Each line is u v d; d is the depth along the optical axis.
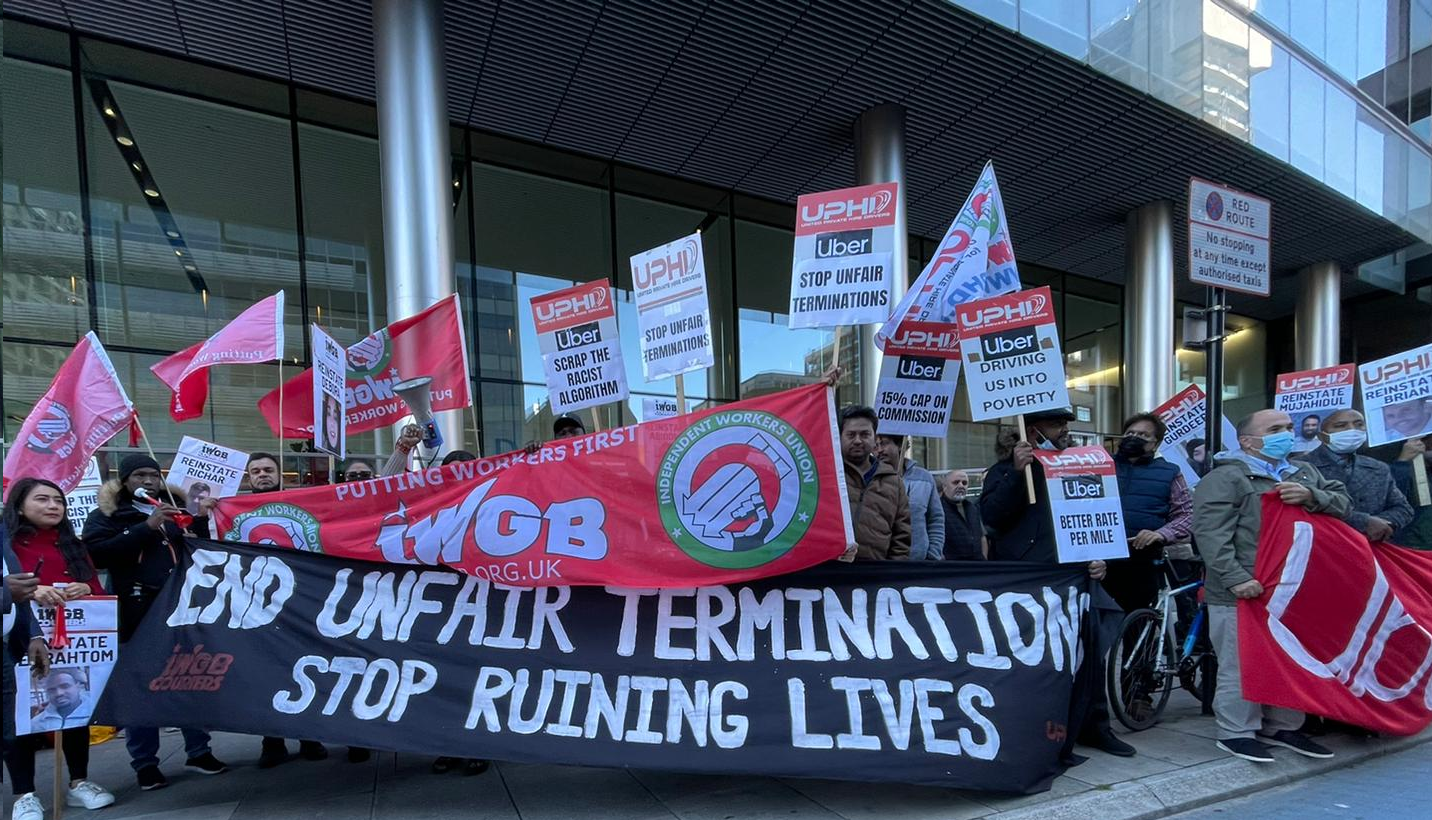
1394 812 3.52
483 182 10.77
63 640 3.40
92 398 4.38
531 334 11.05
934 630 3.58
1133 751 4.06
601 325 4.93
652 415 11.00
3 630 3.13
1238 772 3.86
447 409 5.50
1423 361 5.72
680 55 8.88
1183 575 5.34
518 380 10.93
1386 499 5.08
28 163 8.54
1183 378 18.80
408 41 7.63
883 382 4.54
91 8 8.03
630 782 3.81
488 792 3.72
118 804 3.67
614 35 8.49
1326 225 14.34
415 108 7.64
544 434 11.09
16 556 3.44
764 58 9.02
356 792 3.76
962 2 8.25
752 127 10.55
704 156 11.38
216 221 9.46
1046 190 12.62
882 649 3.55
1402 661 4.19
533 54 8.81
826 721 3.42
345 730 3.47
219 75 9.28
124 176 9.02
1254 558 4.08
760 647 3.59
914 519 4.80
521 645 3.65
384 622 3.71
